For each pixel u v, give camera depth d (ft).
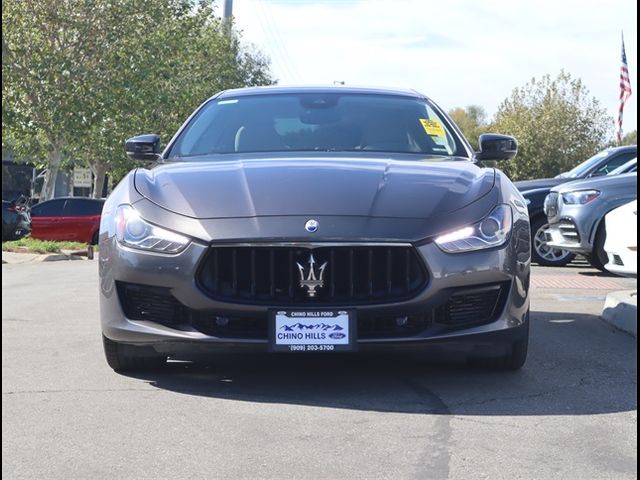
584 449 11.61
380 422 12.73
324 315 13.29
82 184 102.37
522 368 16.22
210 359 16.88
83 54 80.23
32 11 77.30
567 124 162.81
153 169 16.20
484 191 14.67
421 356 17.06
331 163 15.66
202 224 13.70
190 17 94.73
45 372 15.97
